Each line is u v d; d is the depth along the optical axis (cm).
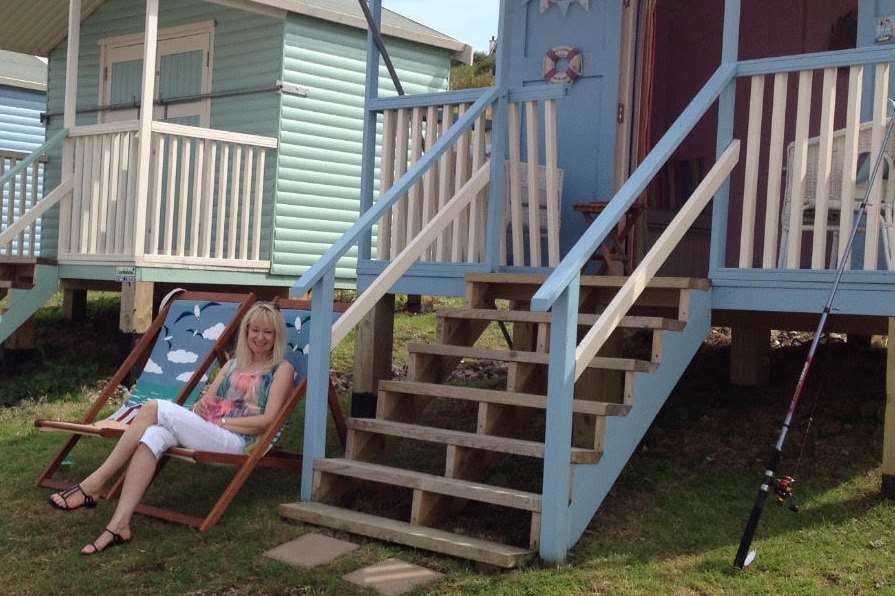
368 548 490
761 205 876
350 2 1206
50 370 949
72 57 993
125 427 579
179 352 665
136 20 1203
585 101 752
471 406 762
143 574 472
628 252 736
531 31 780
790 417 446
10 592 459
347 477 568
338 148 1120
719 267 569
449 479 512
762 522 504
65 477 632
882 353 784
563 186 759
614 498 543
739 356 727
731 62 574
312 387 563
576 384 579
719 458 600
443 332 614
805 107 550
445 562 469
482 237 676
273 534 514
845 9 795
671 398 716
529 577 444
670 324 539
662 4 870
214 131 966
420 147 705
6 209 1588
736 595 422
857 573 441
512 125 657
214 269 976
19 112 1869
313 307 567
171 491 596
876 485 536
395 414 595
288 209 1074
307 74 1091
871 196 528
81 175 973
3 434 746
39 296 950
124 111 1216
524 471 604
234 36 1110
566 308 466
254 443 569
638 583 435
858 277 527
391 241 719
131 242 916
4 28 1248
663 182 851
